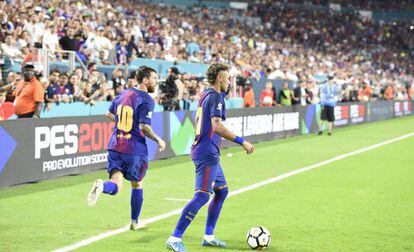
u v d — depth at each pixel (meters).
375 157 24.83
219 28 55.44
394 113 53.94
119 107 11.46
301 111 34.62
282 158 23.97
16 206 13.94
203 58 41.69
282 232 11.95
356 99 47.31
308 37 70.50
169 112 23.14
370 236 11.67
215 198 10.90
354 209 14.30
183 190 16.50
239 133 27.77
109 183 10.90
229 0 70.50
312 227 12.39
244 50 51.22
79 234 11.44
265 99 33.50
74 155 18.53
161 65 34.31
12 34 26.88
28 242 10.79
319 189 17.05
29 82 18.53
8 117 19.78
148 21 44.91
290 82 41.53
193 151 10.52
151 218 12.98
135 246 10.66
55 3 35.44
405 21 81.19
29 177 16.91
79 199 14.86
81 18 34.28
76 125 18.55
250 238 10.58
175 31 45.38
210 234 10.84
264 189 16.92
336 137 33.44
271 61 48.53
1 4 28.81
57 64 26.69
